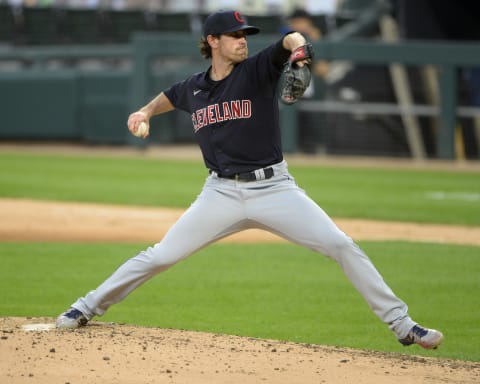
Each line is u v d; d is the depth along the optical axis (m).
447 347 21.44
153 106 19.45
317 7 105.94
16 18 95.50
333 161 82.31
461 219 46.81
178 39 83.12
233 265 32.53
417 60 80.56
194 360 17.34
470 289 28.42
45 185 58.22
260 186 18.39
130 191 56.16
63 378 15.79
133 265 19.31
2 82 89.44
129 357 17.20
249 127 18.12
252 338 20.30
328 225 18.16
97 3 115.38
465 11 90.69
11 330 19.38
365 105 85.69
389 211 49.34
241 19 17.97
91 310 19.84
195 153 86.06
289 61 16.83
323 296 27.47
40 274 29.94
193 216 18.75
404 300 26.78
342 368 17.30
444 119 81.75
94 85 88.75
